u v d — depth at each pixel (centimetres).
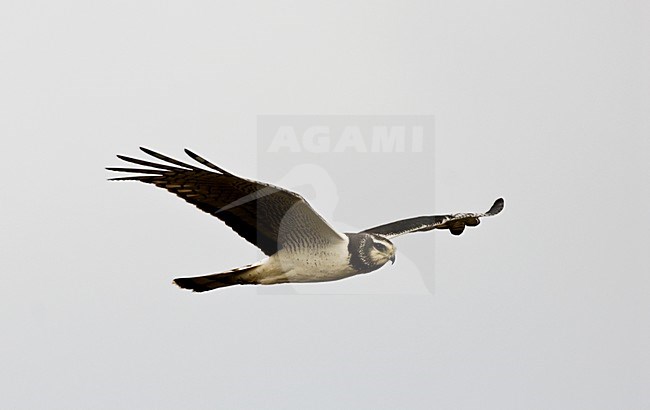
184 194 1095
